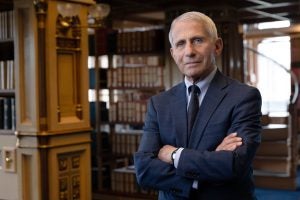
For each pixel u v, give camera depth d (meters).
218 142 1.67
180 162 1.64
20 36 3.61
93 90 6.41
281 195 6.34
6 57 4.08
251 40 10.90
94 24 3.86
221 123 1.66
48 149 3.59
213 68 1.75
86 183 3.91
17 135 3.66
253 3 6.32
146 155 1.75
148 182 1.73
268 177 6.82
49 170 3.60
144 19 8.53
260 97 1.72
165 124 1.77
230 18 6.34
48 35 3.55
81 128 3.83
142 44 6.20
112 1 6.04
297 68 8.60
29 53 3.58
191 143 1.70
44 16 3.52
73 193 3.80
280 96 11.20
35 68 3.54
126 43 6.32
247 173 1.67
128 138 6.27
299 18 7.67
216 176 1.59
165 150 1.71
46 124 3.57
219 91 1.71
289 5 6.57
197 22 1.68
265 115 7.80
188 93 1.76
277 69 11.18
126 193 6.02
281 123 8.44
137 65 6.41
